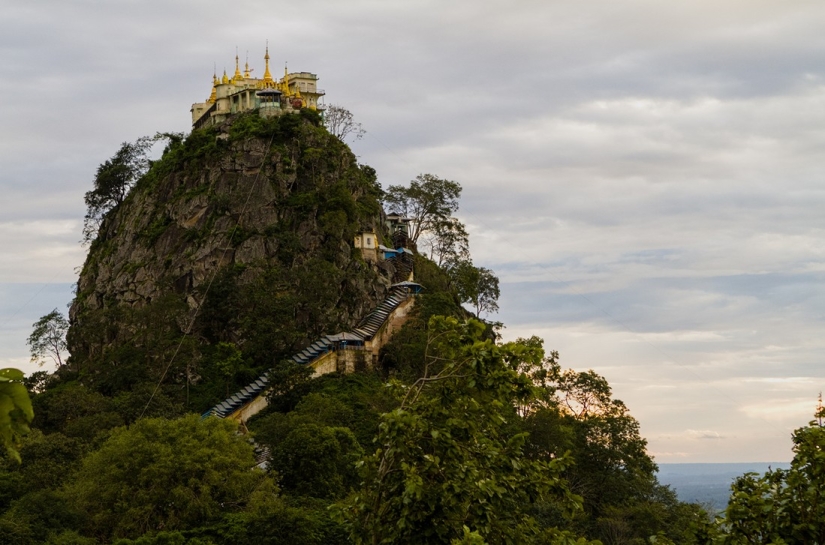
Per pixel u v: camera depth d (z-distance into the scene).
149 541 114.62
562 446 162.12
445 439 60.69
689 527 59.06
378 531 60.66
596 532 148.38
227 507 130.38
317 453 141.50
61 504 125.25
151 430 136.00
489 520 59.16
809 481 55.72
